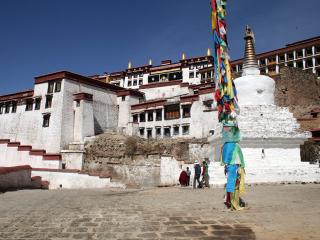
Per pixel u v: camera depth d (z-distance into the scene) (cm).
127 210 917
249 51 2238
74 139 4050
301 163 1894
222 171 1742
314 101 5009
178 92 5400
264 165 1855
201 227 660
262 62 7375
